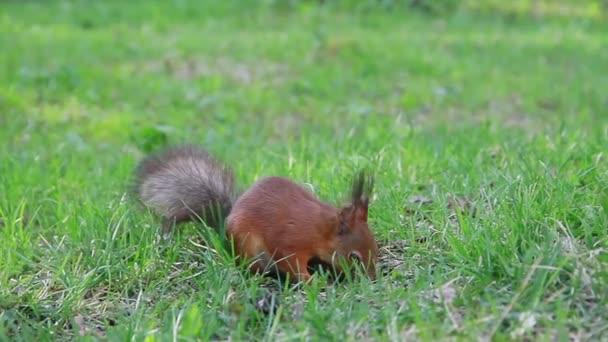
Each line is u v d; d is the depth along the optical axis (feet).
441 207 29.71
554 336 21.85
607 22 94.99
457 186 32.55
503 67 74.23
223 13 94.53
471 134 44.93
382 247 28.73
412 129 43.57
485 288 23.93
